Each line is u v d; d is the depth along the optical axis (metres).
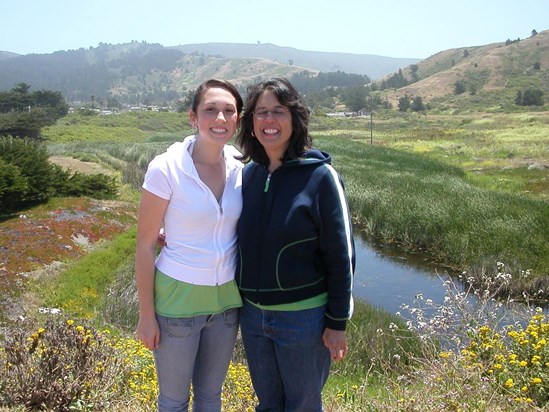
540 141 45.88
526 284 11.75
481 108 104.44
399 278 13.95
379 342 8.30
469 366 4.28
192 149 2.99
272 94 2.85
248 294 2.94
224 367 3.13
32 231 15.38
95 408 3.89
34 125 53.56
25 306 10.93
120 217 18.92
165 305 2.93
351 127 78.81
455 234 15.61
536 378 4.12
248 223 2.91
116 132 70.31
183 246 2.89
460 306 5.86
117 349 4.82
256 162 3.02
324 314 2.91
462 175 28.56
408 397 4.12
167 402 3.04
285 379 2.97
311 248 2.84
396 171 27.83
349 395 4.68
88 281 12.37
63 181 20.14
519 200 18.16
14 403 3.84
